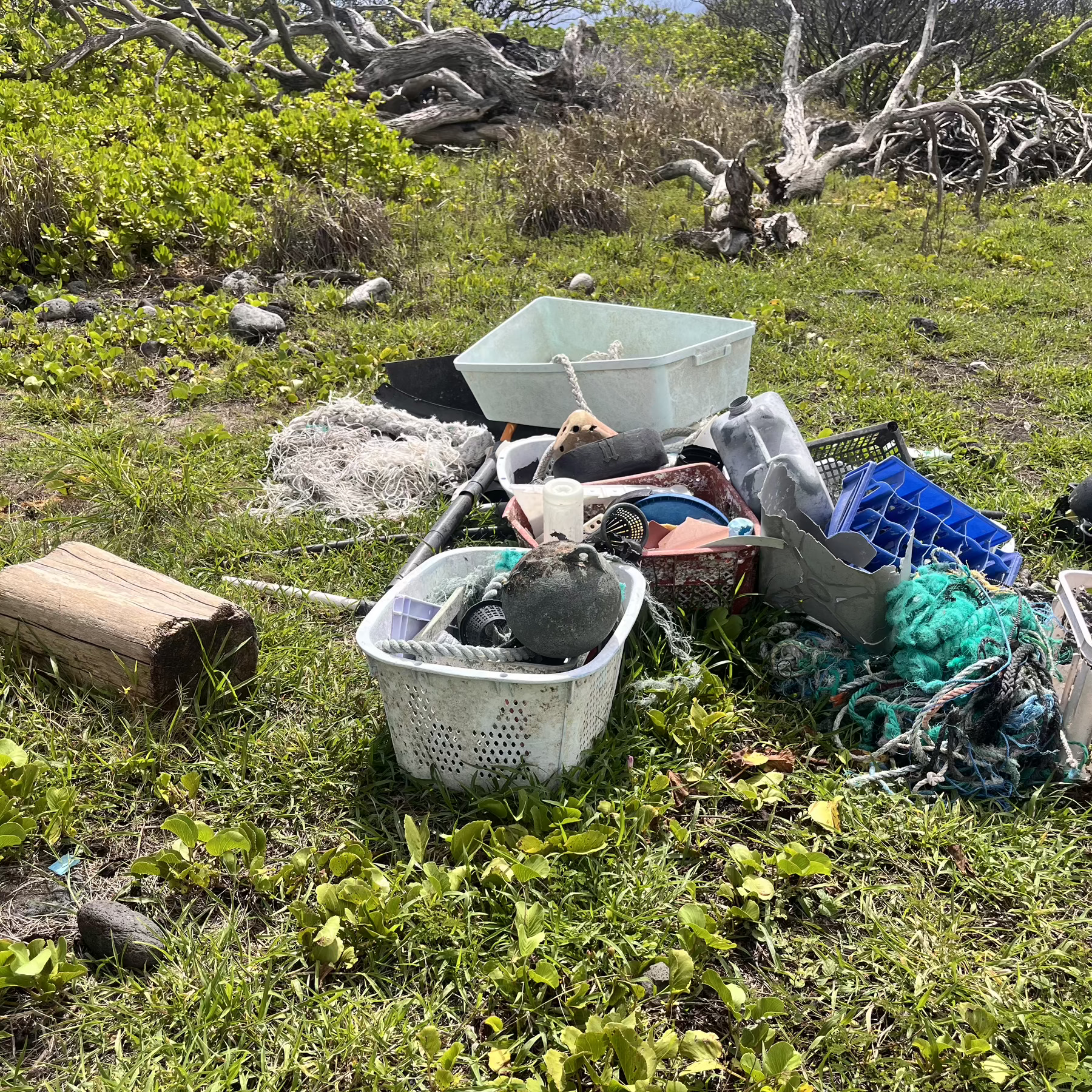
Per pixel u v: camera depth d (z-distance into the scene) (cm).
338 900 235
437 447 464
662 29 2336
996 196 1161
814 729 312
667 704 312
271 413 528
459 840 253
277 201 800
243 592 369
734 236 860
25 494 437
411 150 1211
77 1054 212
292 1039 215
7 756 266
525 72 1309
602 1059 204
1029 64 1645
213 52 1349
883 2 1703
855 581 314
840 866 264
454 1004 227
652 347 494
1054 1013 223
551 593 263
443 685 263
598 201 909
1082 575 321
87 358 571
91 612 297
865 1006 228
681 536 338
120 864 258
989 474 476
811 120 1328
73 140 938
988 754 290
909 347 656
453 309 685
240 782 282
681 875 259
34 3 1501
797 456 345
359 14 1752
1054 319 730
